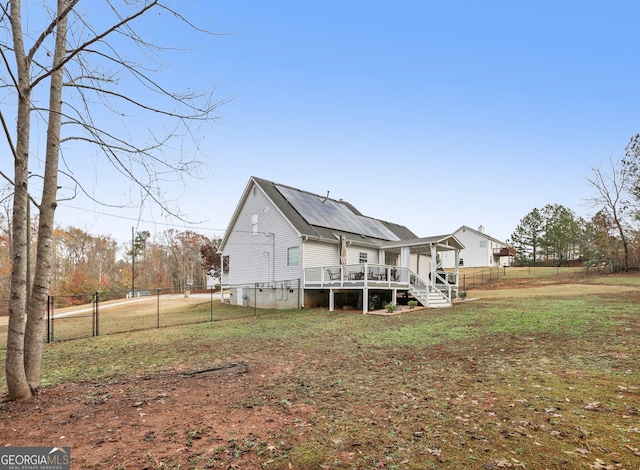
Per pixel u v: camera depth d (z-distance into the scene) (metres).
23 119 4.54
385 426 3.67
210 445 3.32
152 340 10.01
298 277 18.05
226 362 7.00
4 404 4.53
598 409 3.95
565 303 14.24
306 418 3.96
